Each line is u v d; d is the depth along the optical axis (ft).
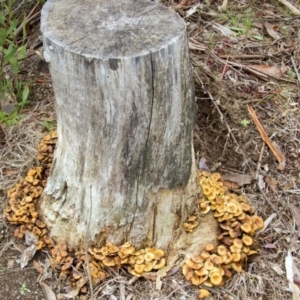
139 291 3.59
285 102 5.03
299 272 3.83
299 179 4.50
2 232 4.04
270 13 6.07
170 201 3.61
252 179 4.45
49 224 3.83
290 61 5.48
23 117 4.88
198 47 5.47
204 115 4.90
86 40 3.12
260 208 4.25
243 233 3.75
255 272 3.77
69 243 3.76
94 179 3.48
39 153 4.45
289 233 4.08
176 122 3.34
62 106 3.35
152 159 3.37
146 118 3.20
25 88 4.81
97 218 3.58
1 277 3.78
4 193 4.28
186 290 3.58
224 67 5.27
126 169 3.38
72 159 3.53
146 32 3.18
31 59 5.46
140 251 3.65
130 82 3.06
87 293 3.60
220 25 5.79
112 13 3.35
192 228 3.76
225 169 4.58
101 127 3.25
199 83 5.00
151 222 3.62
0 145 4.69
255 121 4.81
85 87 3.12
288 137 4.77
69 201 3.67
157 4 3.44
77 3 3.45
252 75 5.28
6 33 4.69
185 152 3.52
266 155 4.62
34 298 3.67
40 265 3.81
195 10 5.93
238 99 5.00
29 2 5.87
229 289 3.62
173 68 3.15
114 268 3.64
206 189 3.88
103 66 3.01
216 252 3.67
